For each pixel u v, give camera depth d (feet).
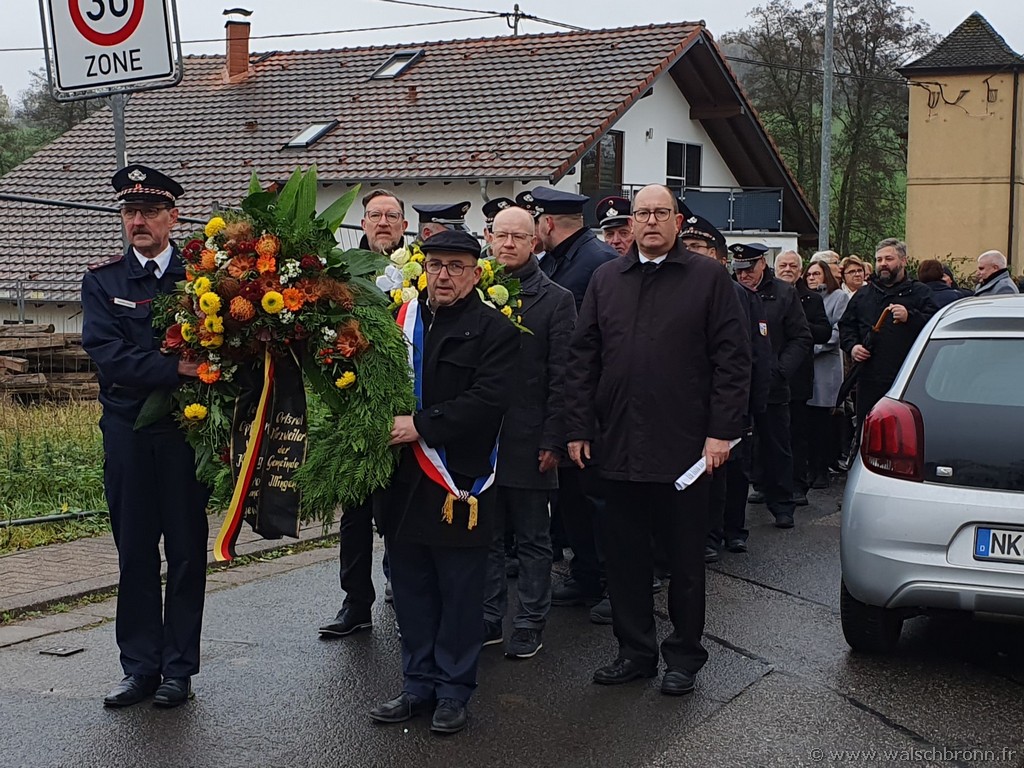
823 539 28.89
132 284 16.15
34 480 28.50
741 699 17.19
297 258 15.29
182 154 80.23
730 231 86.58
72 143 85.30
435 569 16.44
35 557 24.30
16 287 65.41
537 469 19.33
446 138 73.26
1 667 18.06
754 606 22.43
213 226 15.46
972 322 18.78
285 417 15.48
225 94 86.12
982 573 17.07
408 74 82.69
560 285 22.29
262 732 15.74
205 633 20.11
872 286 34.01
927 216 124.47
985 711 16.81
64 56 20.74
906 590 17.57
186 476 16.37
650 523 17.74
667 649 17.65
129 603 16.61
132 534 16.38
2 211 79.05
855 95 128.77
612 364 17.24
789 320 30.09
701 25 80.79
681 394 16.93
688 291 16.94
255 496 15.53
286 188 15.72
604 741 15.55
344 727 15.97
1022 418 17.39
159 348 15.98
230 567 24.64
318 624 20.74
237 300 14.85
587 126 70.59
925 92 123.34
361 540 19.95
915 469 17.67
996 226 121.90
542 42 82.89
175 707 16.55
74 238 75.97
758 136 88.74
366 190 72.49
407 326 15.78
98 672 17.89
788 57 130.31
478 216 70.69
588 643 20.07
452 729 15.72
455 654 16.10
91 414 34.88
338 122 79.05
